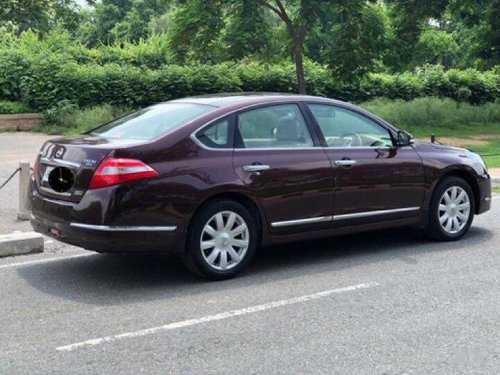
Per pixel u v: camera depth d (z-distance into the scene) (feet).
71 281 21.27
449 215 26.27
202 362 14.90
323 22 74.43
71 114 81.87
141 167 19.71
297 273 22.13
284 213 22.13
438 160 25.66
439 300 19.21
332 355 15.26
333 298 19.45
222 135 21.42
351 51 74.69
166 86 87.56
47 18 76.54
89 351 15.56
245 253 21.58
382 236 27.45
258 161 21.59
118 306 18.81
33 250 24.77
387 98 103.19
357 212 23.67
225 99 22.76
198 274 21.15
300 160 22.36
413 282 21.02
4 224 29.68
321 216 22.89
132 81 86.63
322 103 23.77
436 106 92.58
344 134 23.91
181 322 17.48
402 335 16.48
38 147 63.72
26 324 17.35
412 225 25.62
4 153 58.80
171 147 20.35
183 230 20.35
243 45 72.84
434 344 15.89
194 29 73.41
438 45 89.71
